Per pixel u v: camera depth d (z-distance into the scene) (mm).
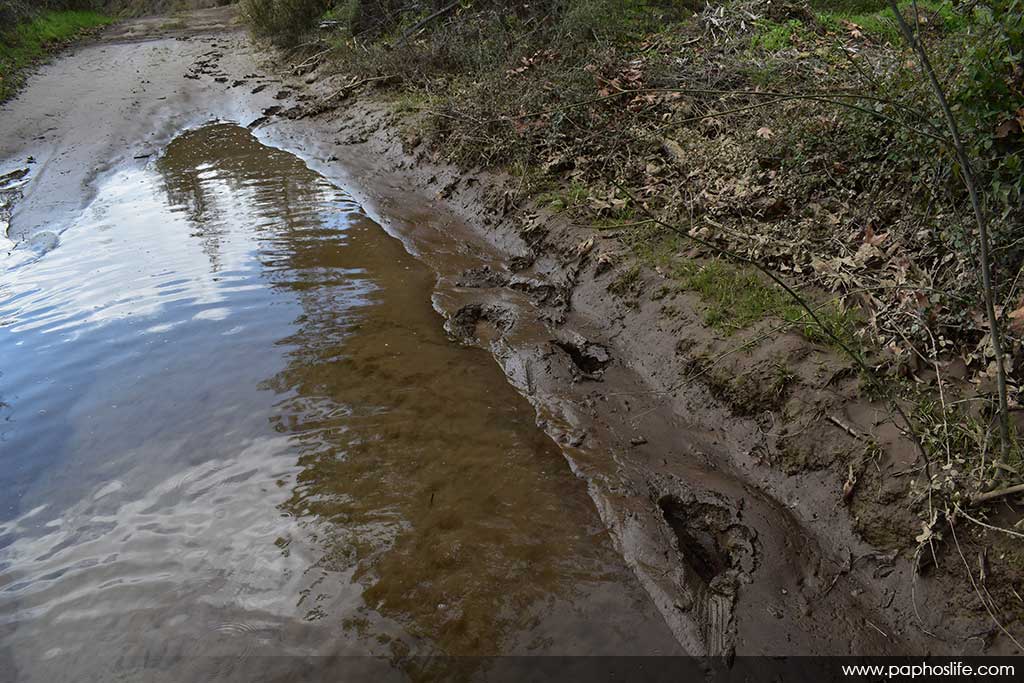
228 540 3447
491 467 3920
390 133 9227
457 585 3170
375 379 4750
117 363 5035
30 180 9398
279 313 5633
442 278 6105
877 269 4254
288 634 2957
